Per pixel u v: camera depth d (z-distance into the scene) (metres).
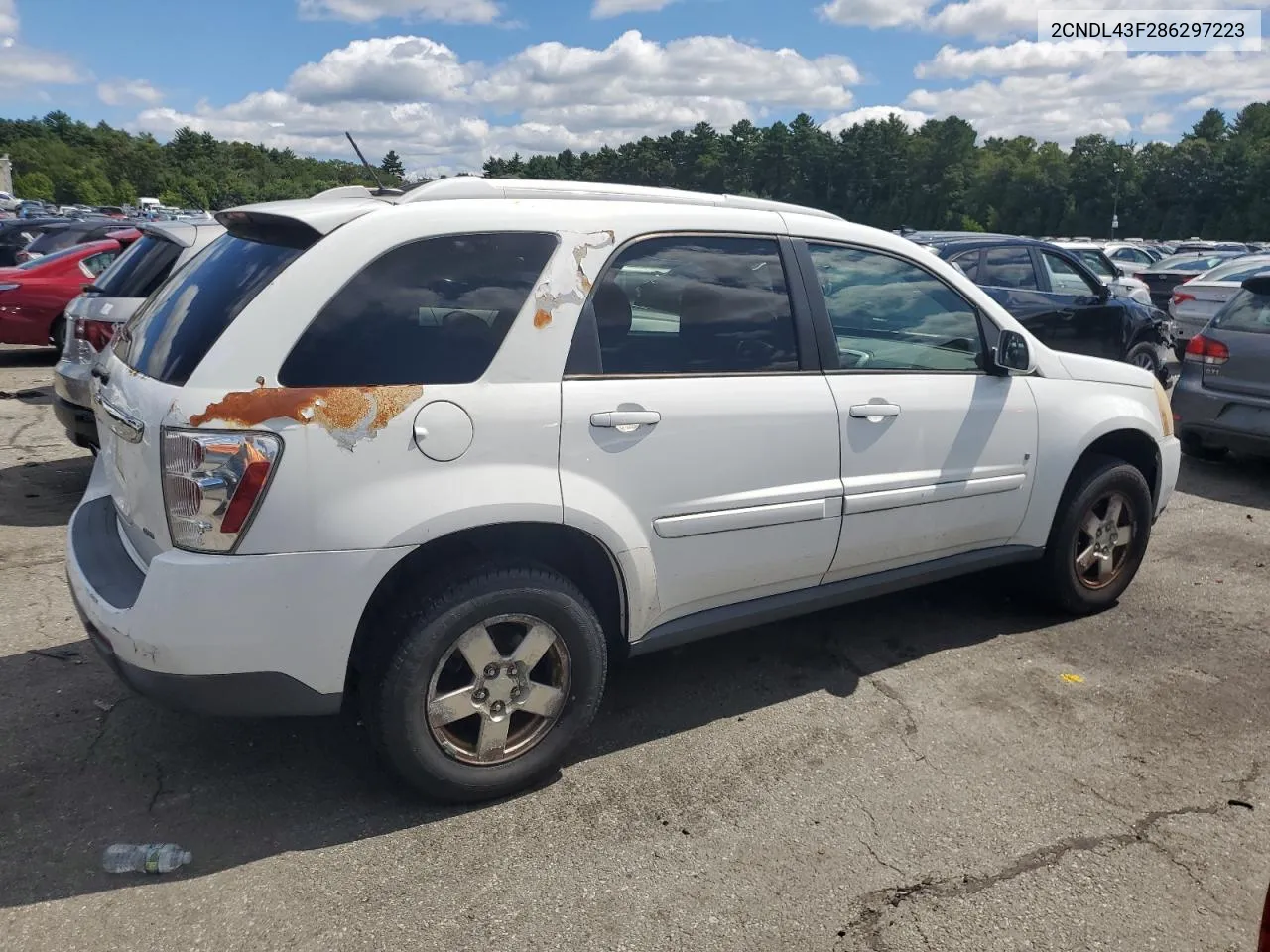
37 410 9.18
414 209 2.96
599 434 3.09
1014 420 4.24
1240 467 8.20
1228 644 4.52
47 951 2.45
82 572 3.01
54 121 147.12
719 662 4.21
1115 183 111.06
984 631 4.60
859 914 2.66
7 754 3.33
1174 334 13.01
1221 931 2.63
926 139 123.56
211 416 2.60
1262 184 99.12
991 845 2.97
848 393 3.71
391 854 2.87
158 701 2.74
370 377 2.78
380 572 2.75
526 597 3.02
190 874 2.75
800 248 3.71
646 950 2.51
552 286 3.08
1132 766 3.44
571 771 3.34
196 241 5.88
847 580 3.93
